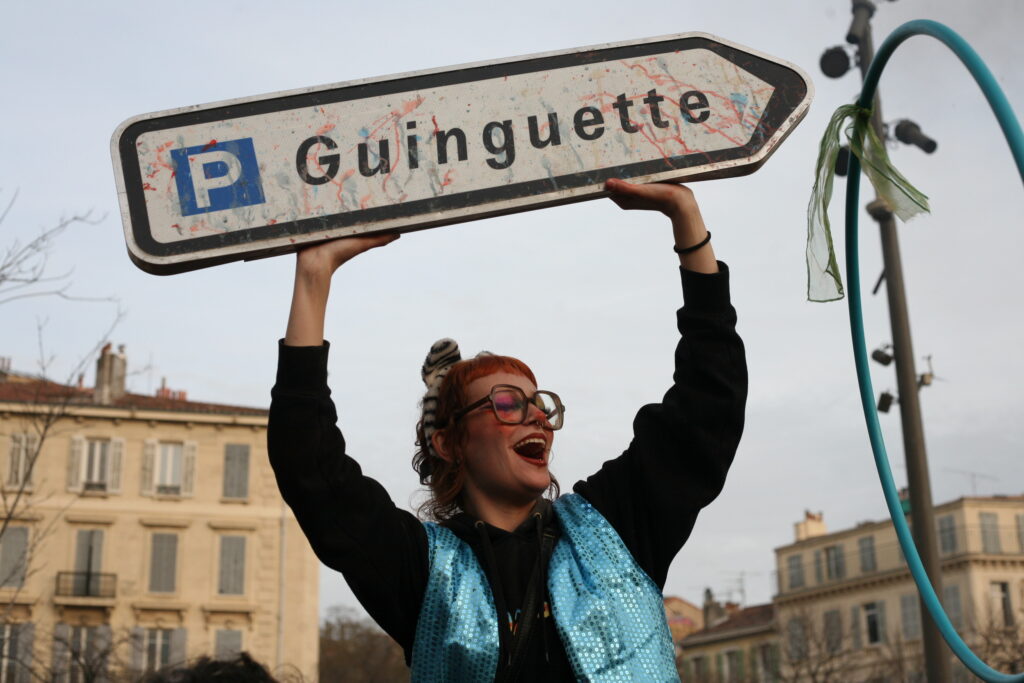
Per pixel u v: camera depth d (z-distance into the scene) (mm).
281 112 2352
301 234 2309
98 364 39312
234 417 39094
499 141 2375
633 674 2402
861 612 52188
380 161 2348
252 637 37750
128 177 2289
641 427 2740
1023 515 49125
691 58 2455
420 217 2326
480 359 2834
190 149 2312
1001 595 48125
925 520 10109
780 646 55219
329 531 2477
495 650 2424
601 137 2396
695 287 2682
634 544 2625
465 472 2748
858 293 3258
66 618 36125
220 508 38562
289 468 2459
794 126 2424
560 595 2475
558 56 2436
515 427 2695
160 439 38594
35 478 36750
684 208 2557
